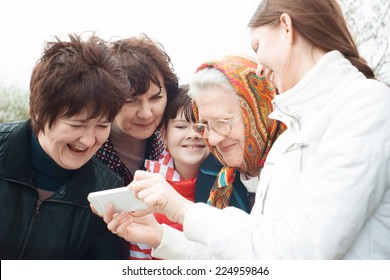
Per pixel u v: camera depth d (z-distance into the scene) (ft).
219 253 4.44
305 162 4.51
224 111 6.27
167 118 7.38
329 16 4.69
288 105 4.71
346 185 4.00
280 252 4.11
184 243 6.00
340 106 4.38
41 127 5.68
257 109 6.30
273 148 5.16
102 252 6.52
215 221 4.53
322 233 3.98
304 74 4.69
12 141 6.03
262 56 4.77
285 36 4.64
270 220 4.52
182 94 7.29
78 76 5.46
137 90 6.86
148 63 6.97
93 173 6.38
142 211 5.96
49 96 5.44
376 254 4.23
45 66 5.57
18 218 5.98
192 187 7.24
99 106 5.50
